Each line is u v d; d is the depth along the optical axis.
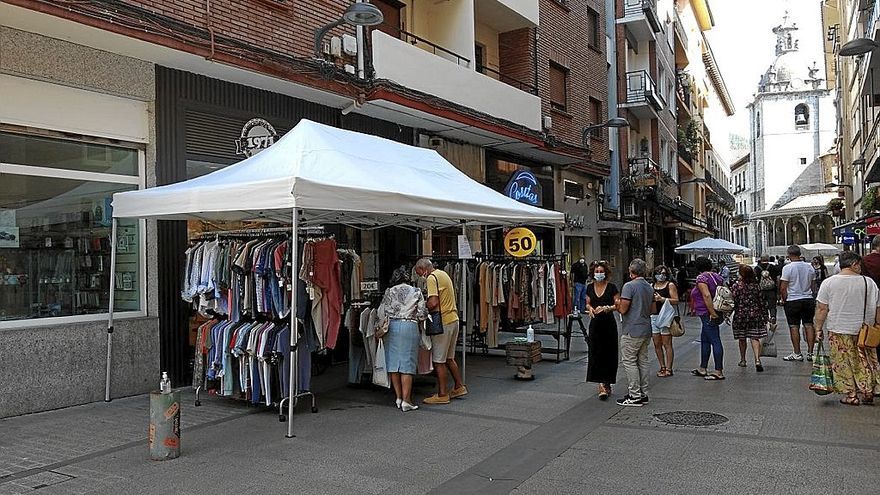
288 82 10.10
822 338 8.07
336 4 11.39
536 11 17.73
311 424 7.02
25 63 7.41
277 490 5.04
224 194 6.79
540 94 18.23
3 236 7.42
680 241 41.41
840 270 7.93
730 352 12.56
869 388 7.71
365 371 8.89
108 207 8.46
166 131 8.95
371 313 8.22
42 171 7.77
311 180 6.48
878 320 7.72
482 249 16.36
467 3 15.05
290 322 7.21
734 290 10.57
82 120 8.02
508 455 5.94
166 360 8.68
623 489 5.05
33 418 7.11
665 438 6.47
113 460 5.73
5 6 6.72
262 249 7.31
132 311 8.59
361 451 6.04
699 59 51.00
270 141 10.55
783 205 67.25
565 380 9.59
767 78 77.06
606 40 24.88
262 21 9.98
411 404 7.73
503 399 8.30
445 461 5.76
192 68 9.18
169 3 8.59
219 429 6.80
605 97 23.33
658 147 30.62
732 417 7.30
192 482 5.20
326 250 7.39
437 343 8.04
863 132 23.08
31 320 7.58
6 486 5.08
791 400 8.11
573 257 21.80
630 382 7.98
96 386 7.91
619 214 25.30
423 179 8.55
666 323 9.90
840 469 5.43
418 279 8.84
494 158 17.14
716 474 5.36
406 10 14.72
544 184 19.34
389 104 11.94
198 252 7.81
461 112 13.42
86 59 8.02
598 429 6.86
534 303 11.01
